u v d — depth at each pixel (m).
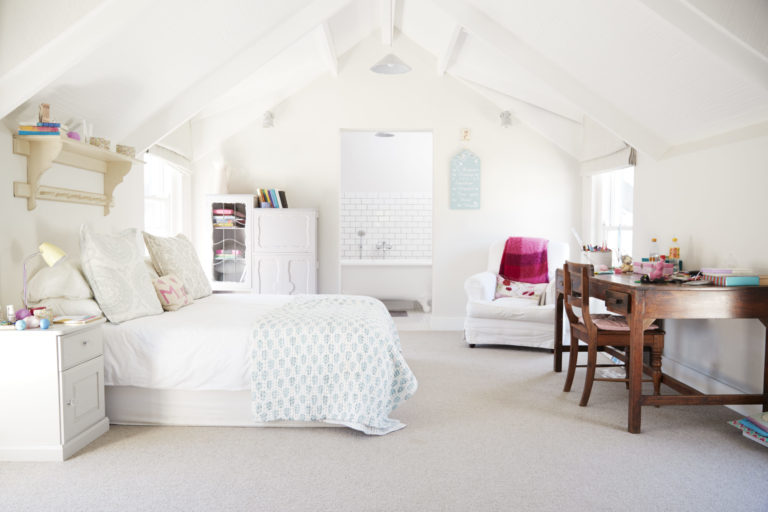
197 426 2.85
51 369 2.37
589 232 5.52
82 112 3.19
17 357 2.36
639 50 3.07
